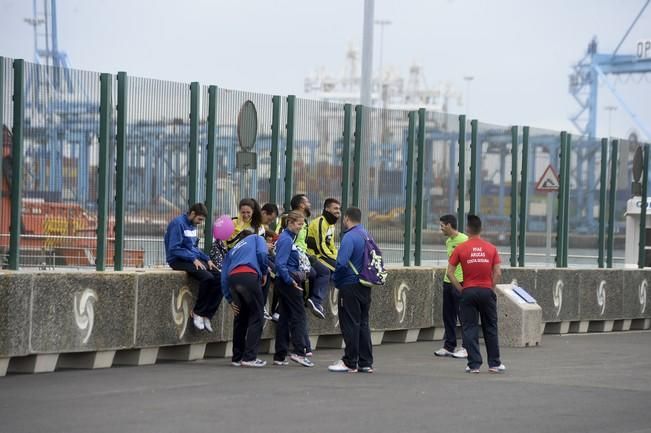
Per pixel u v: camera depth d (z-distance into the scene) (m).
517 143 32.78
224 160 24.55
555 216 34.81
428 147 29.95
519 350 27.16
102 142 21.94
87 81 21.72
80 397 17.03
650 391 19.23
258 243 21.62
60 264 21.38
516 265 33.00
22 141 20.55
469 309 21.80
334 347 26.89
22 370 20.14
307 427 14.69
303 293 23.58
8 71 20.44
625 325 37.53
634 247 39.25
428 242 30.22
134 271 21.89
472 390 18.91
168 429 14.27
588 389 19.36
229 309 23.75
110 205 22.22
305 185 26.66
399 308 28.02
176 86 23.42
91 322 20.66
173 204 23.48
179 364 22.19
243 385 18.84
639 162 38.69
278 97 25.89
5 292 19.14
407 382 19.84
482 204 31.73
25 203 20.77
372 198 28.48
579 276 34.59
